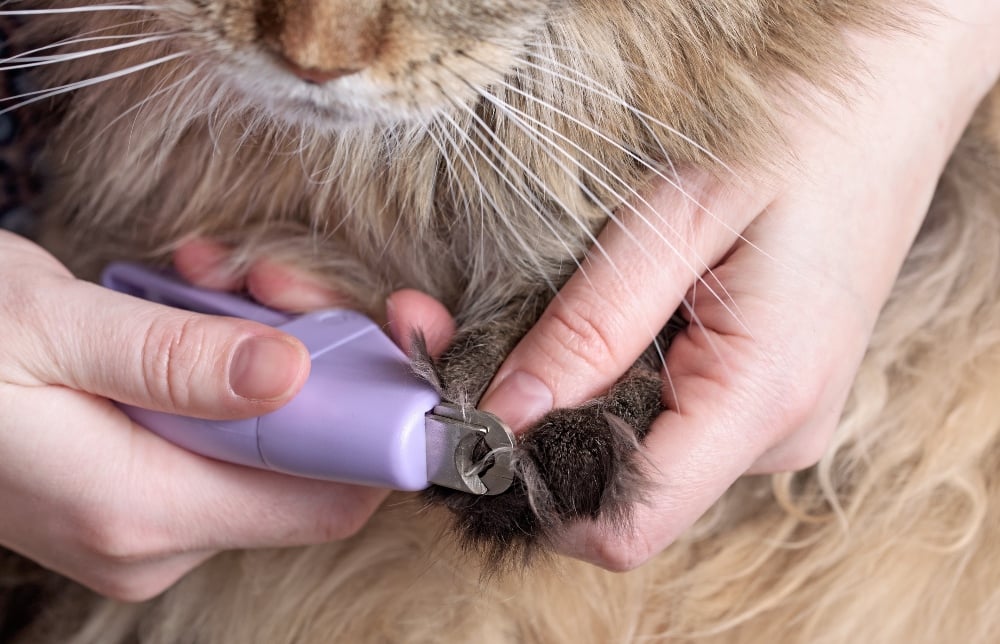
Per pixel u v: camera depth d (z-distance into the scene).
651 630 0.43
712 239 0.38
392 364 0.35
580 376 0.36
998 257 0.45
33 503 0.38
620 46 0.38
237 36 0.36
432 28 0.36
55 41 0.42
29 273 0.38
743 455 0.37
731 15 0.38
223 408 0.35
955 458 0.43
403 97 0.36
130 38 0.40
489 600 0.42
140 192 0.43
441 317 0.40
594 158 0.38
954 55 0.41
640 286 0.37
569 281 0.38
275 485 0.38
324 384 0.35
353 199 0.41
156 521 0.38
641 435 0.36
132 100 0.41
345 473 0.34
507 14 0.37
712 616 0.43
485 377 0.38
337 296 0.41
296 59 0.35
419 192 0.40
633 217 0.38
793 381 0.37
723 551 0.44
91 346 0.36
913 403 0.44
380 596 0.44
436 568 0.42
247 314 0.40
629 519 0.35
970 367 0.44
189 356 0.35
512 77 0.39
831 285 0.38
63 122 0.43
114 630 0.46
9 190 0.45
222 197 0.42
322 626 0.44
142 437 0.38
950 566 0.43
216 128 0.41
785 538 0.44
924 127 0.40
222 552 0.45
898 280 0.45
